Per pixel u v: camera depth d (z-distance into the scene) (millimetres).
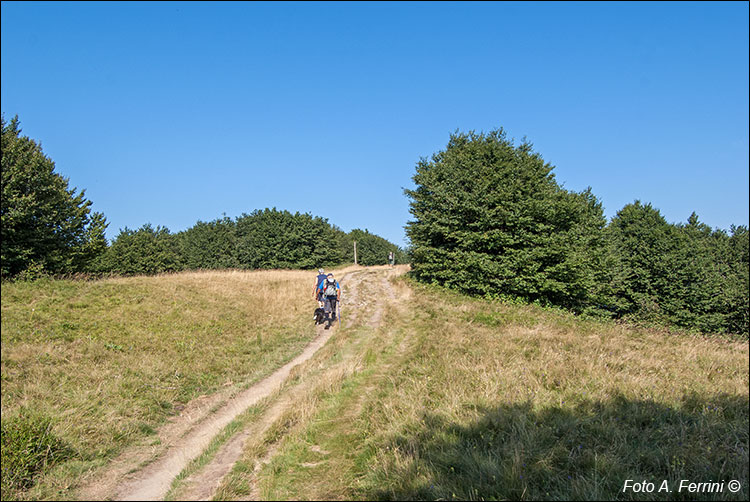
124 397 6977
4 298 10984
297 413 6410
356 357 9531
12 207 15797
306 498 4297
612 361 8664
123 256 50562
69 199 19641
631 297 30969
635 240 32094
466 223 22297
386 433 5449
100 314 11117
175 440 6008
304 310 16234
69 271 19016
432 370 8086
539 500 3998
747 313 29750
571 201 22422
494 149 23000
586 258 21672
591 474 4363
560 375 7551
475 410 5883
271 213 57312
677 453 4785
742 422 5719
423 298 18469
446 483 4289
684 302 29797
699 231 40281
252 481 4723
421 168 26062
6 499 4422
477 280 21250
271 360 10070
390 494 4242
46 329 9414
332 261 60625
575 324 14492
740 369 8867
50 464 5051
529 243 21000
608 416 5844
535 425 5422
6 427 5234
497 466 4508
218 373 8844
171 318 11875
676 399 6527
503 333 11289
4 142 16812
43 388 6742
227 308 14383
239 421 6387
